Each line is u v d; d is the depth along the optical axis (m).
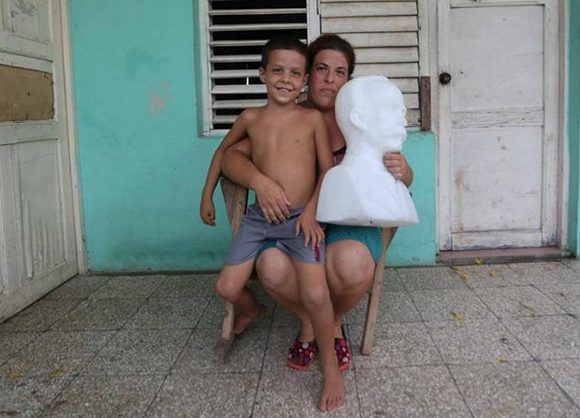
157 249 3.62
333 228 2.25
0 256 2.87
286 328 2.73
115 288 3.37
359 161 2.08
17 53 2.98
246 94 3.59
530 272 3.40
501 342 2.48
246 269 2.24
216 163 2.42
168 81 3.46
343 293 2.19
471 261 3.60
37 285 3.19
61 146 3.45
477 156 3.66
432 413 1.97
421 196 3.53
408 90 3.52
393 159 2.10
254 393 2.13
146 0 3.40
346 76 2.34
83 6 3.41
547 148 3.65
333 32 3.48
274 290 2.22
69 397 2.14
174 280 3.49
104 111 3.50
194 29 3.43
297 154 2.19
